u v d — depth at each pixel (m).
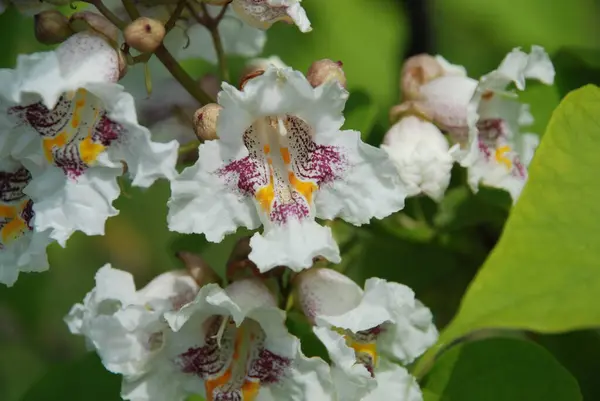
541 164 0.44
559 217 0.43
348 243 0.54
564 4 0.60
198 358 0.49
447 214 0.53
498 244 0.43
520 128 0.54
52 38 0.49
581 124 0.44
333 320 0.49
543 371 0.49
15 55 0.61
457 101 0.52
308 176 0.48
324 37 0.58
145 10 0.51
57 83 0.47
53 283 0.70
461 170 0.53
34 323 0.69
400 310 0.49
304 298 0.49
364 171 0.48
